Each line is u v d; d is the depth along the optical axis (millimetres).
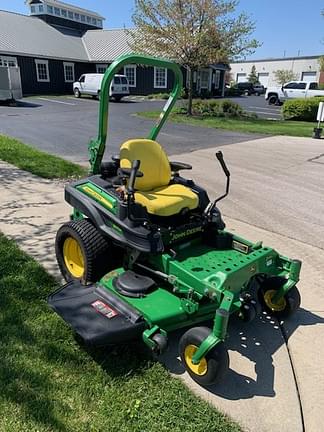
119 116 17094
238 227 5266
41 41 29875
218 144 11414
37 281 3674
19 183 6816
